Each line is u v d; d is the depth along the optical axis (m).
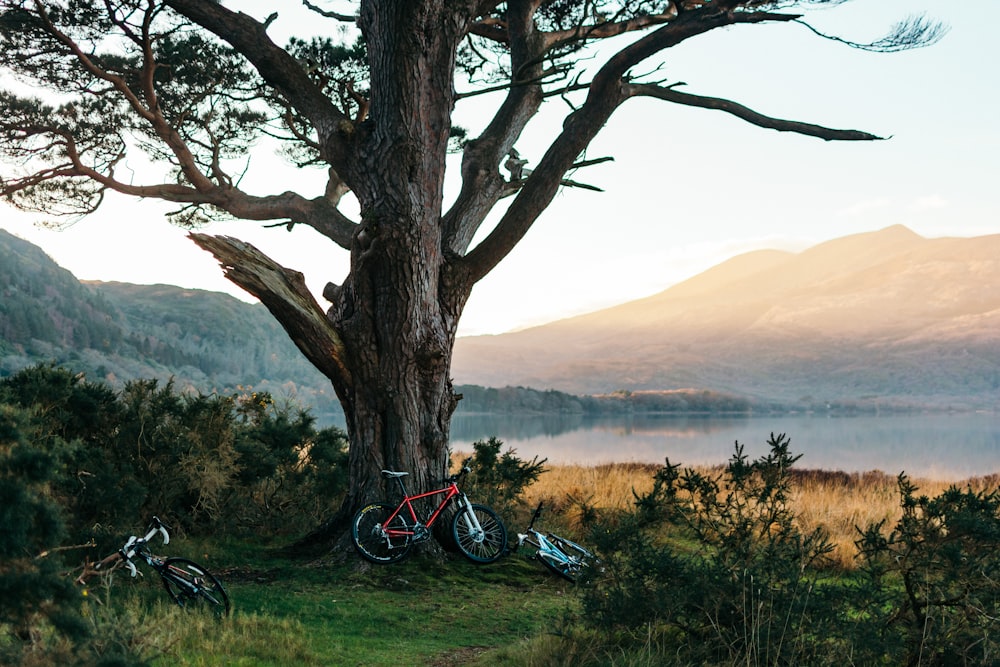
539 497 17.66
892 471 50.72
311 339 11.35
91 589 6.32
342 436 16.97
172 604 7.21
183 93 14.73
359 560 10.86
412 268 11.41
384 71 11.16
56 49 13.27
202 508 13.12
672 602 5.73
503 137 13.12
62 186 14.52
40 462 3.86
